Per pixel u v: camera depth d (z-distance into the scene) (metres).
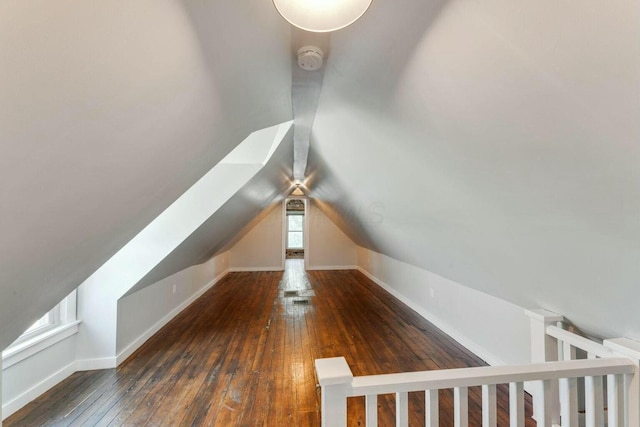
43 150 0.65
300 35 1.01
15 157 0.60
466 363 2.64
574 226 1.07
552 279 1.51
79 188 0.88
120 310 2.69
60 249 1.09
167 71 0.77
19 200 0.71
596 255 1.13
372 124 1.50
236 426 1.85
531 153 0.91
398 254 4.30
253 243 7.46
